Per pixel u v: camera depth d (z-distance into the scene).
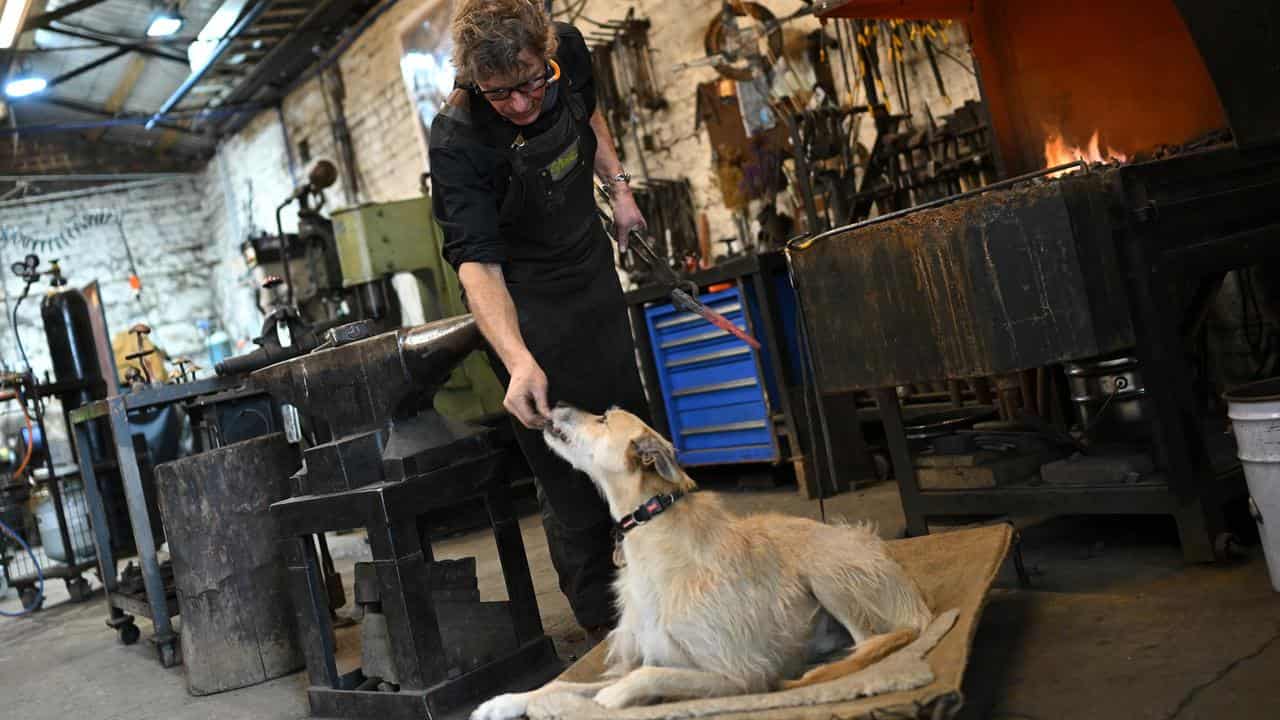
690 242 6.55
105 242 14.69
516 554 2.81
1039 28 4.36
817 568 2.20
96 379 6.17
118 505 6.13
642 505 2.08
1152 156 3.86
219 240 14.95
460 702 2.53
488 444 2.79
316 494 2.66
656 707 1.85
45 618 5.38
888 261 2.98
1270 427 2.23
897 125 5.20
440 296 6.28
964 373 2.85
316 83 11.34
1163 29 3.98
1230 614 2.25
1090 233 2.61
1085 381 3.16
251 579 3.31
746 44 5.37
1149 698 1.93
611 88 6.96
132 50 10.66
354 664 3.33
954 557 2.58
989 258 2.72
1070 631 2.36
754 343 2.65
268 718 2.86
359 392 2.62
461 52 2.18
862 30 5.39
